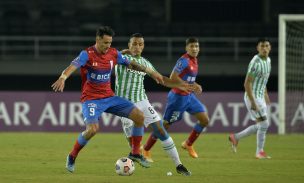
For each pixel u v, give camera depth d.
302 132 65.31
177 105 38.72
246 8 102.94
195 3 103.88
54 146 47.22
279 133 61.62
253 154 42.19
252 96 38.91
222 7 103.25
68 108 67.19
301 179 28.95
